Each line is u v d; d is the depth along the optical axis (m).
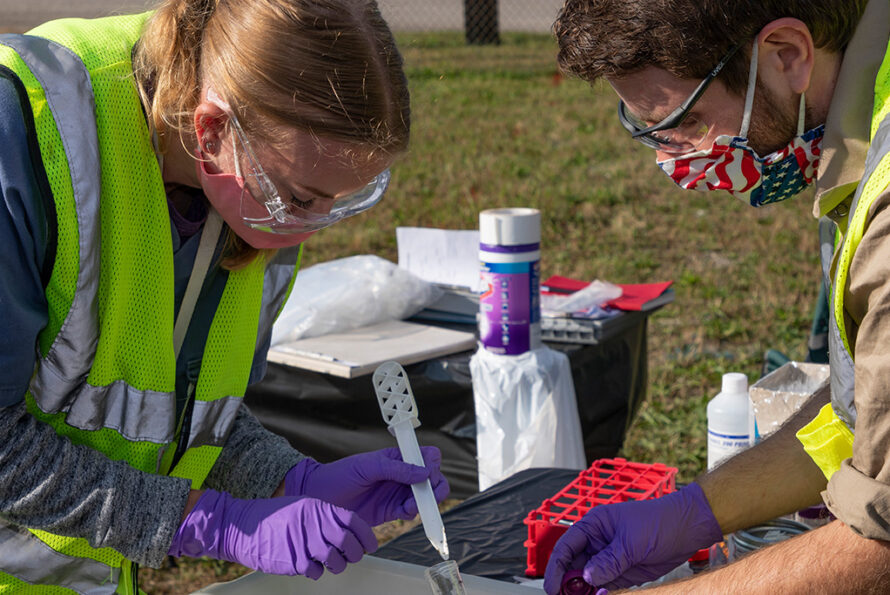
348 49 1.16
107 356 1.32
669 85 1.30
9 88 1.17
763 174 1.36
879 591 1.13
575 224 7.31
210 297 1.50
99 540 1.29
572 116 11.63
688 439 4.03
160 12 1.25
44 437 1.26
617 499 1.71
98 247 1.25
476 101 12.69
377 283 2.91
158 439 1.40
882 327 1.05
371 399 2.70
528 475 2.10
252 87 1.16
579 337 2.72
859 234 1.09
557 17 1.38
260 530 1.35
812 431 1.38
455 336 2.77
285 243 1.36
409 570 1.44
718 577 1.23
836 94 1.23
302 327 2.77
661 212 7.65
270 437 1.63
